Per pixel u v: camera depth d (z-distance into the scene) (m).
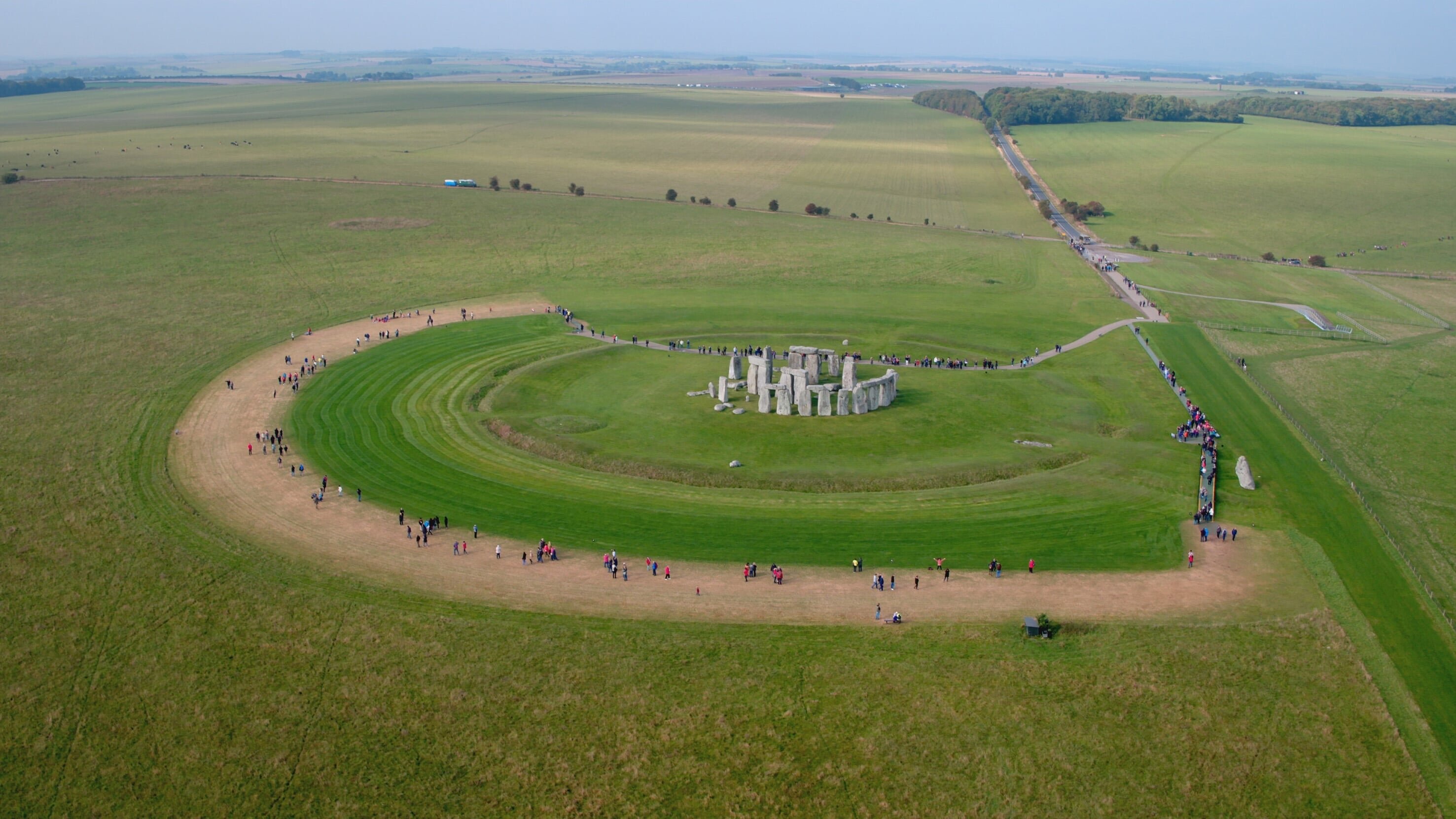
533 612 77.19
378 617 76.25
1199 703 68.44
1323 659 72.62
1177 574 83.69
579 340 150.88
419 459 106.50
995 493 99.12
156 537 88.06
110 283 180.50
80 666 71.25
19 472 100.81
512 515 93.38
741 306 174.38
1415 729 66.25
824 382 132.75
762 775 62.97
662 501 96.56
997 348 152.62
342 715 67.06
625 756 64.19
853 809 60.91
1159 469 105.69
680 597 79.50
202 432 112.50
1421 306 186.00
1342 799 61.38
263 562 84.19
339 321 159.75
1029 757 64.38
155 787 61.62
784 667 71.38
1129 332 161.50
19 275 184.12
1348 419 125.25
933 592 80.44
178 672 70.69
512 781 62.41
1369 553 88.88
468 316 164.50
